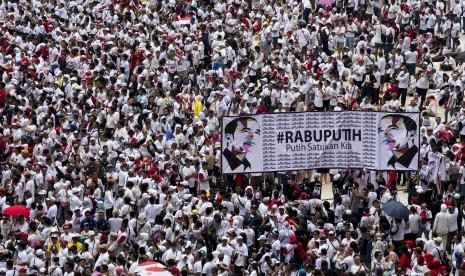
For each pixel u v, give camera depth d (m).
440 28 145.50
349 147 107.56
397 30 140.38
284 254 96.94
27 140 116.69
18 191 107.25
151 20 154.00
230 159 107.38
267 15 152.25
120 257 92.94
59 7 155.62
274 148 107.38
